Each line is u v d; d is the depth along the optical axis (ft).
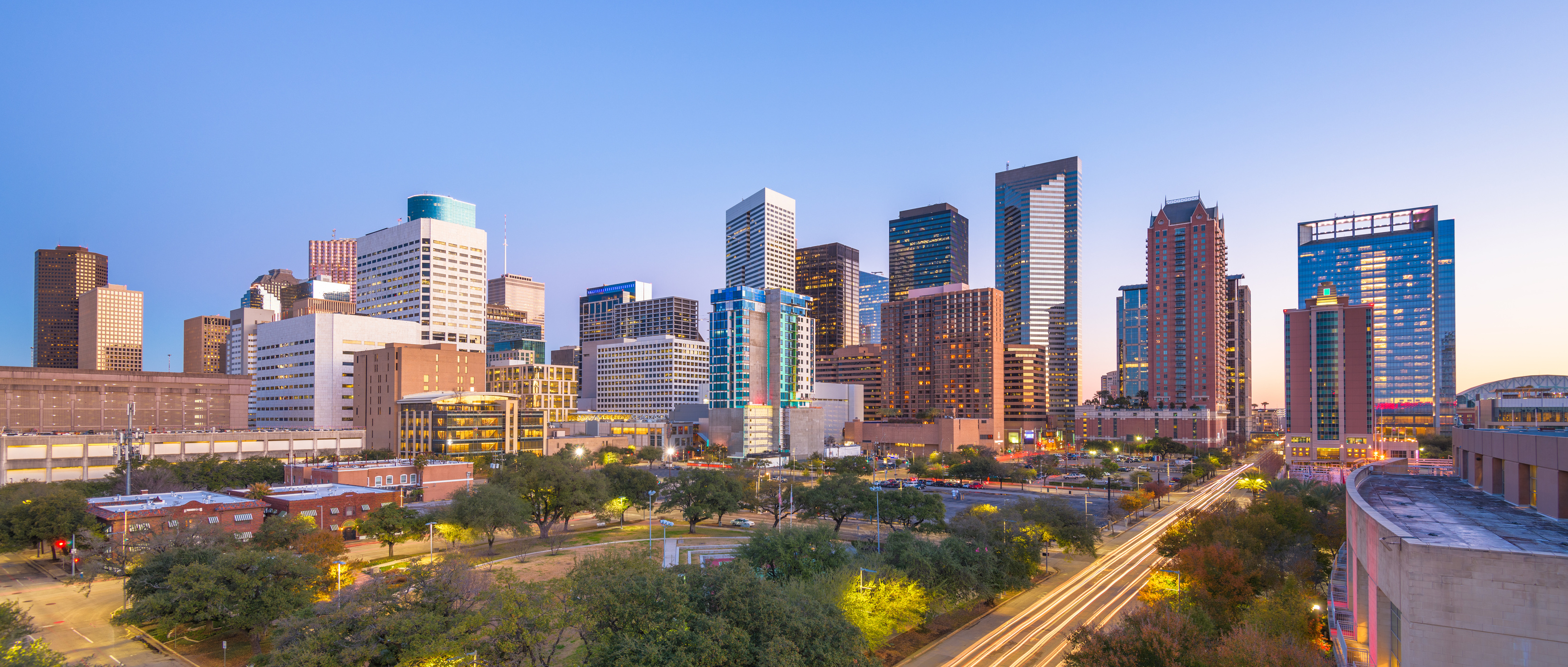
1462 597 116.98
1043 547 350.23
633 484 414.00
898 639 220.23
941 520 342.23
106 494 390.83
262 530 259.19
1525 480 177.37
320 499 337.72
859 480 395.75
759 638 153.58
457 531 320.70
